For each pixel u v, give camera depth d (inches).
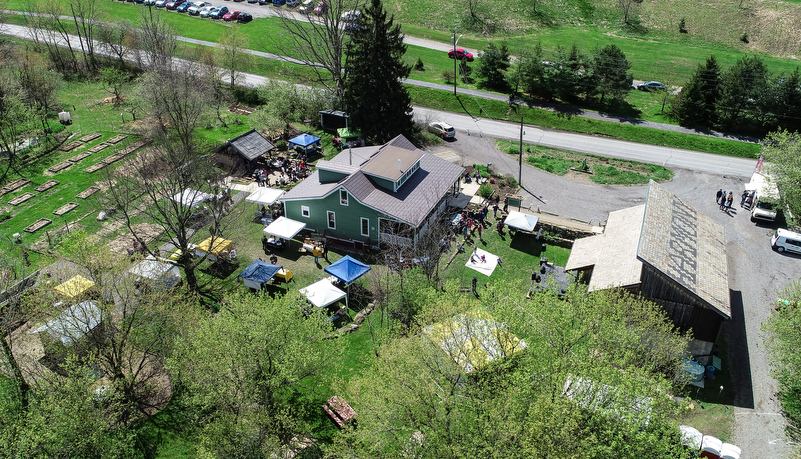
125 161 2474.2
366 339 1640.0
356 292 1839.3
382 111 2748.5
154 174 2022.6
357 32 2736.2
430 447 1091.9
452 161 2701.8
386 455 1146.0
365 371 1375.5
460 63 3698.3
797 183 2081.7
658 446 1019.9
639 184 2519.7
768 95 2888.8
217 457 1154.7
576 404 1053.2
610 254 1712.6
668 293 1507.1
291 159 2696.9
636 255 1505.9
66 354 1418.6
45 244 2050.9
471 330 1242.0
